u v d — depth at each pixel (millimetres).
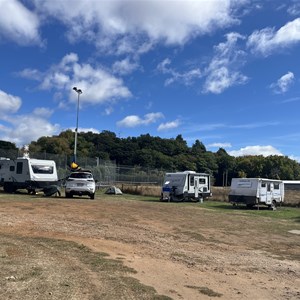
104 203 22734
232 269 8625
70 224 13344
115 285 6414
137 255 9289
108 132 90188
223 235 13625
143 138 94938
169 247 10727
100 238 11133
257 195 26625
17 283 6055
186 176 30859
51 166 28469
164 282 6996
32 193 28875
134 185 42312
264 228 16062
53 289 5902
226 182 107375
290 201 32531
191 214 19891
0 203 19047
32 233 11148
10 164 28828
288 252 11273
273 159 116875
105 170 41781
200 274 7914
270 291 7012
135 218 16438
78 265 7656
